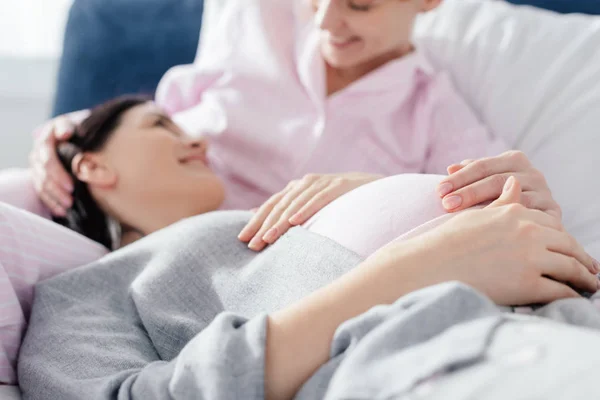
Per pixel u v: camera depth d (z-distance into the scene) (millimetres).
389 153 1207
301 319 588
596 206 1118
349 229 728
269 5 1334
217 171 1261
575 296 642
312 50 1236
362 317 548
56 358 733
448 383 451
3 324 794
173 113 1398
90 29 1594
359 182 849
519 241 624
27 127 2113
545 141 1194
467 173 762
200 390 566
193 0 1610
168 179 1076
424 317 516
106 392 643
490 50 1282
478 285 601
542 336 463
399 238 682
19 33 2064
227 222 849
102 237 1139
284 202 833
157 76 1588
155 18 1604
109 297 839
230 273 780
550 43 1257
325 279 687
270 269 742
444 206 716
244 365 566
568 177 1148
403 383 465
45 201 1135
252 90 1273
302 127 1214
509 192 698
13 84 2086
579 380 407
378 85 1210
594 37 1236
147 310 771
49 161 1140
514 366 439
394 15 1145
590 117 1168
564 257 640
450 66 1310
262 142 1224
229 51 1337
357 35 1137
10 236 879
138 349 755
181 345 745
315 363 571
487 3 1365
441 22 1360
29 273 883
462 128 1203
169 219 1087
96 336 754
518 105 1229
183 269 802
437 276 595
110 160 1094
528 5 1419
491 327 481
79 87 1576
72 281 857
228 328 603
